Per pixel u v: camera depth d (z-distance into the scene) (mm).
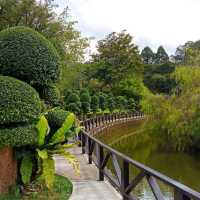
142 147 26906
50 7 20609
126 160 6273
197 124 22797
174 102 24312
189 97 23562
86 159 12211
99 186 8062
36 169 7047
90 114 33344
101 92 49469
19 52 6707
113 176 7895
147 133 26609
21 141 6102
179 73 24141
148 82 61688
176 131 23484
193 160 21406
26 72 6715
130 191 6285
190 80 23844
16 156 6711
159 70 66562
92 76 53219
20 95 6047
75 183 8344
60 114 7664
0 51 6746
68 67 22250
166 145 25594
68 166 10508
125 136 33344
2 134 5949
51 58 6961
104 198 7004
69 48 22469
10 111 5902
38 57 6766
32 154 6824
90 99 35000
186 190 3840
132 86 52500
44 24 18188
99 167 8773
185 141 23703
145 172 5301
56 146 7137
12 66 6691
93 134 25500
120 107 48219
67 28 21078
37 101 6309
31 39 6812
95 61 53906
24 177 6617
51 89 7457
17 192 6539
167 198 8914
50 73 6965
